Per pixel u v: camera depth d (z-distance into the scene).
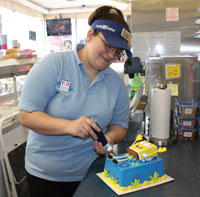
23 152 1.83
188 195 0.81
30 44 4.79
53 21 4.35
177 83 1.55
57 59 1.03
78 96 1.03
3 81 2.33
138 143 0.98
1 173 1.57
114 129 1.19
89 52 0.98
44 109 1.04
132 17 1.84
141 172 0.87
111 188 0.85
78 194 0.82
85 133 0.90
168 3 1.78
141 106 1.37
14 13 3.95
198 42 1.81
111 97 1.12
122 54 1.03
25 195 1.80
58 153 1.10
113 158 0.93
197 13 1.76
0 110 1.94
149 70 1.55
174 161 1.10
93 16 0.98
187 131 1.40
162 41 1.83
